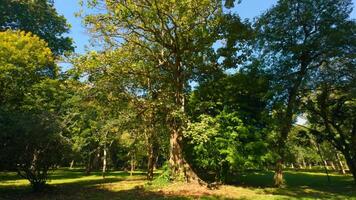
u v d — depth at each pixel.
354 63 24.53
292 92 24.72
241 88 22.52
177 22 19.20
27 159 17.11
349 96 25.44
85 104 24.12
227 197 16.05
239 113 21.33
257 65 23.78
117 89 20.66
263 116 21.72
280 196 16.92
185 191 17.70
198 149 20.66
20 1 36.81
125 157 50.62
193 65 22.64
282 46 24.89
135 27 20.16
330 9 24.03
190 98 22.86
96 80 20.06
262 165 21.20
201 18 20.08
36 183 17.95
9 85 27.08
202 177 23.27
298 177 36.03
